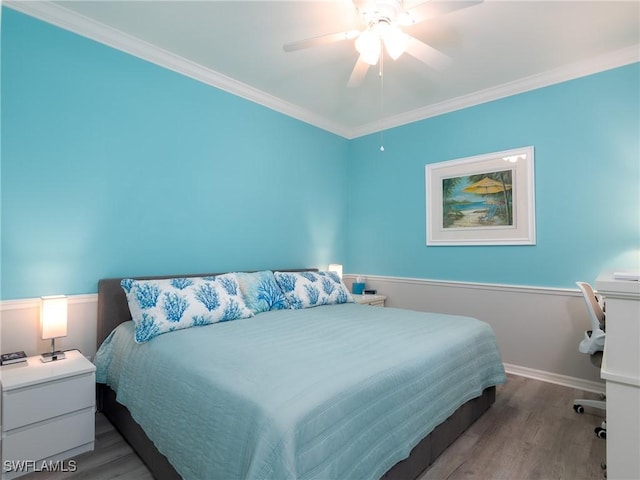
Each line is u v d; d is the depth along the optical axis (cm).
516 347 317
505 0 206
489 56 269
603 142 274
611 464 77
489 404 242
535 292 306
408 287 392
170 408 151
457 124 355
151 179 268
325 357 159
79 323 232
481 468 175
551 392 274
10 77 206
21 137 210
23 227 211
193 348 174
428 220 376
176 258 283
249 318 245
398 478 148
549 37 244
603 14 219
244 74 303
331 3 212
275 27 237
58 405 177
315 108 377
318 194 409
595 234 278
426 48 207
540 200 304
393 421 143
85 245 235
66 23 225
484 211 337
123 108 253
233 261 323
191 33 245
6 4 205
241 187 330
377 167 422
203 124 301
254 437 110
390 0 180
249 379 135
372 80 310
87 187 236
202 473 123
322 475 110
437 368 176
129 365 195
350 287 443
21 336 210
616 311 77
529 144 310
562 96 293
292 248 379
